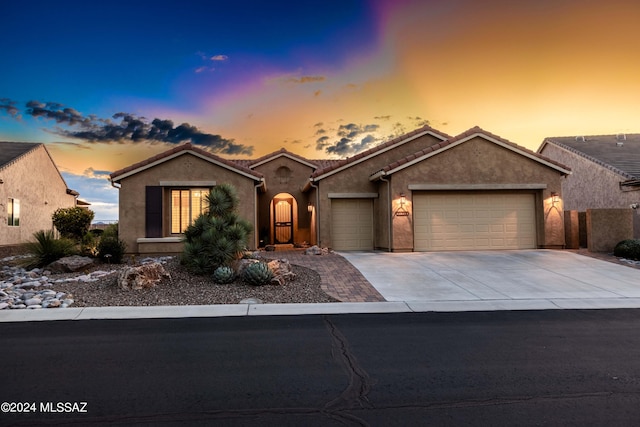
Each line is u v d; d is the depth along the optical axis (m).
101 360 5.21
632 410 3.77
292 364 5.06
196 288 9.84
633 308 8.31
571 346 5.78
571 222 17.11
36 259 13.19
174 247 15.83
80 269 12.53
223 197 12.08
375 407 3.85
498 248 16.95
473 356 5.35
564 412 3.73
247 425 3.49
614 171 21.23
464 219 16.94
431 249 16.72
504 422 3.54
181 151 16.05
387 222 16.83
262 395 4.13
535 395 4.11
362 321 7.30
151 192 15.89
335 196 17.88
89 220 22.16
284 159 21.95
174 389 4.28
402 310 8.13
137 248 15.74
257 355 5.41
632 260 13.79
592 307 8.38
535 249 16.94
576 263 13.29
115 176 15.70
